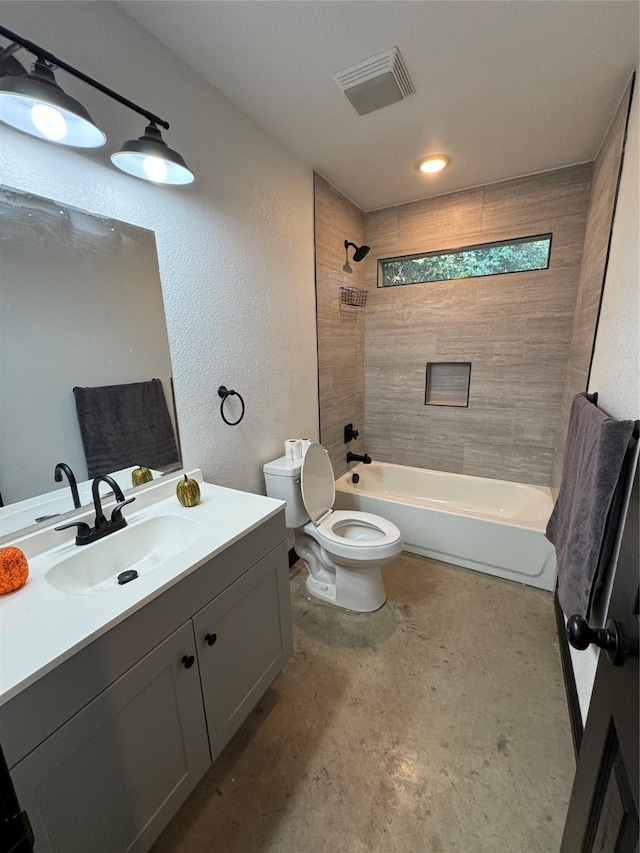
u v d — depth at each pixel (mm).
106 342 1239
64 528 1112
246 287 1786
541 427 2553
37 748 691
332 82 1480
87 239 1155
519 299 2465
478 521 2213
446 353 2775
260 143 1776
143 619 878
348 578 1950
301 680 1550
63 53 1036
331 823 1078
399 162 2115
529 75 1443
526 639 1746
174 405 1488
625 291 1268
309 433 2436
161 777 959
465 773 1194
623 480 945
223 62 1376
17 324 1024
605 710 635
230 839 1050
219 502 1414
